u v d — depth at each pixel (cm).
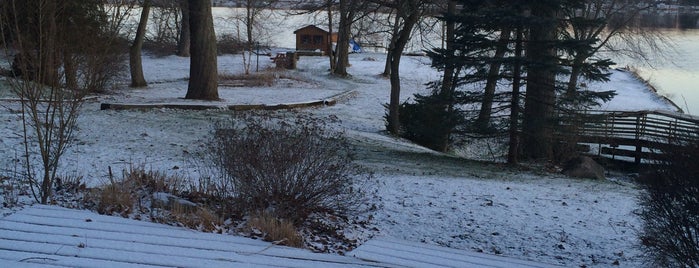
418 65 4412
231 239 607
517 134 1614
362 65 4669
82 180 909
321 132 1160
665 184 660
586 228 935
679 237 654
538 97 1579
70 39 725
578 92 1559
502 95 1606
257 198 735
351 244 694
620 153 1950
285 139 764
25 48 687
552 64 1475
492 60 1506
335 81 3772
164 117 1783
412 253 684
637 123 1997
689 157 640
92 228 581
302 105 2444
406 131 2117
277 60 4262
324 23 4559
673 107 3466
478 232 870
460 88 1991
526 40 1541
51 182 683
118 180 878
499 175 1417
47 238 536
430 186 1140
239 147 745
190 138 1468
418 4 2038
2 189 718
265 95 2764
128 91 2647
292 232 654
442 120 1633
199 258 527
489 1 1562
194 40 2250
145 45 4797
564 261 776
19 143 1177
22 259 478
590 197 1170
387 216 897
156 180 829
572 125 1647
